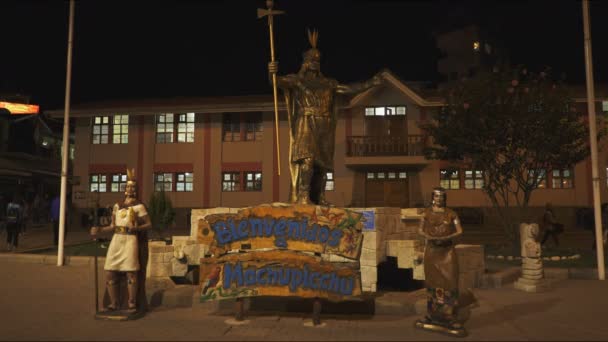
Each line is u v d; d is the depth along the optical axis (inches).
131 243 243.1
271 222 249.0
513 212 890.7
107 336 209.6
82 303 280.4
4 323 232.1
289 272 235.0
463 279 319.3
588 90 403.5
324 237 245.0
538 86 560.4
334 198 942.4
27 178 1171.9
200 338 206.8
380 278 336.5
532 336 212.7
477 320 243.1
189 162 996.6
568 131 538.6
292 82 304.7
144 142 1009.5
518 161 560.1
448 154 611.8
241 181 977.5
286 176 959.0
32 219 1008.9
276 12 293.6
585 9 408.5
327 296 232.7
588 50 405.4
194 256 303.9
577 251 530.3
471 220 895.7
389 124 935.7
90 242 629.0
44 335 210.7
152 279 298.7
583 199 875.4
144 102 1066.7
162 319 243.6
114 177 1013.2
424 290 286.2
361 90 301.4
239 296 234.1
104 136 1024.2
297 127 304.0
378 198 936.3
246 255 239.8
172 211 581.3
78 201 1004.6
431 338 208.8
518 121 536.4
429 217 225.0
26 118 1224.2
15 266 441.1
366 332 218.7
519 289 334.6
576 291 329.7
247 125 992.2
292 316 252.1
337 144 949.8
